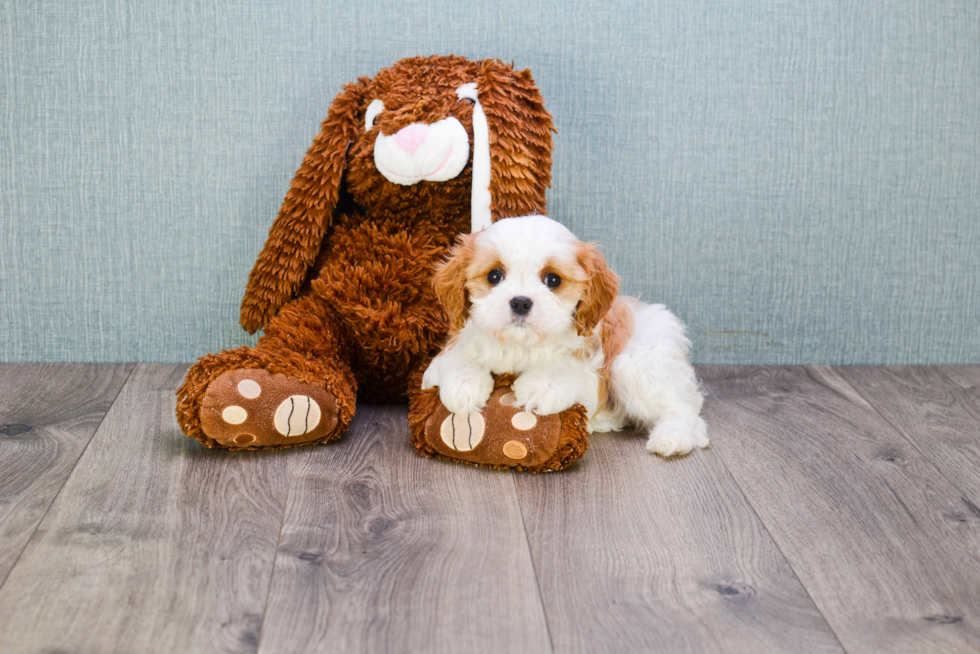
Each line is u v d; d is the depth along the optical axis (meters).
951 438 1.43
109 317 1.70
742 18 1.64
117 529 1.06
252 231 1.68
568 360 1.29
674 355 1.40
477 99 1.40
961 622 0.91
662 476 1.26
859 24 1.66
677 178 1.70
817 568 1.02
